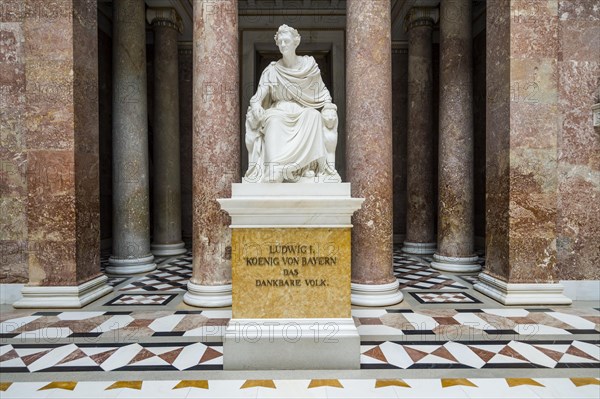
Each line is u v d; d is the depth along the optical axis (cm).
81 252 564
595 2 577
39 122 545
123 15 789
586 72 578
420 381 343
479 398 316
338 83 1124
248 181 416
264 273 373
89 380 346
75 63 550
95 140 600
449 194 780
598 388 331
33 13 544
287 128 422
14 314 518
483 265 827
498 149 586
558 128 578
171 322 485
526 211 555
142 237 796
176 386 335
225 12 539
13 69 565
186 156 1199
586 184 578
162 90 980
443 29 790
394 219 1193
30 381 344
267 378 350
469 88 779
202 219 541
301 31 1123
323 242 373
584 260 579
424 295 605
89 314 517
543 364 373
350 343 367
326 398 315
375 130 552
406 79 1184
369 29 552
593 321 485
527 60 556
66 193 546
